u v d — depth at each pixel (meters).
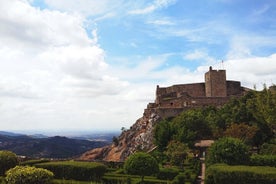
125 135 130.75
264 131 70.81
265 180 36.41
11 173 32.66
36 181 32.09
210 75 122.94
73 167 44.34
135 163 41.34
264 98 73.44
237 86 128.38
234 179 37.66
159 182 42.75
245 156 45.75
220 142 47.72
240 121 76.88
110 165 58.16
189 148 69.31
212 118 84.00
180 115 92.38
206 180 40.16
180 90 130.38
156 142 79.50
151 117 109.38
